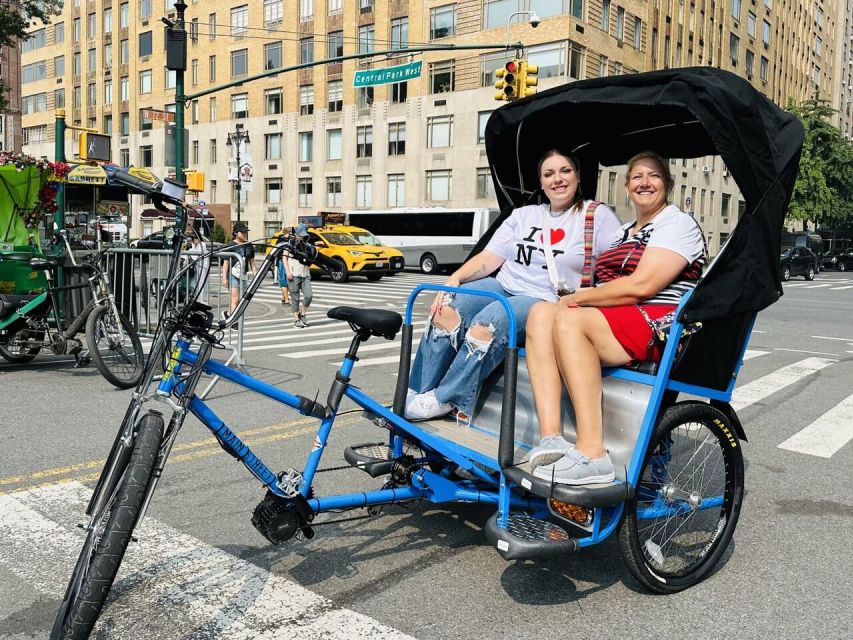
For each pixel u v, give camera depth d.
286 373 8.35
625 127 4.20
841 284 29.50
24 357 8.27
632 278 3.12
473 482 3.54
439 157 37.78
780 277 3.34
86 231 12.69
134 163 52.91
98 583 2.35
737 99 3.02
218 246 2.99
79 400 6.66
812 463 5.24
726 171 3.11
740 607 3.11
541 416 3.17
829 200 43.12
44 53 60.50
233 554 3.51
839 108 81.94
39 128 62.16
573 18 32.97
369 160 40.72
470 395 3.56
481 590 3.21
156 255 7.85
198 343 2.85
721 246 3.40
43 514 4.00
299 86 43.44
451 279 4.00
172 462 4.92
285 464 4.93
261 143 45.56
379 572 3.36
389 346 10.61
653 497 3.24
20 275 7.71
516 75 15.70
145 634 2.79
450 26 36.91
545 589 3.24
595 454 3.01
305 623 2.89
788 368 9.13
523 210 4.14
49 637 2.78
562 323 3.10
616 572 3.44
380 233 33.47
